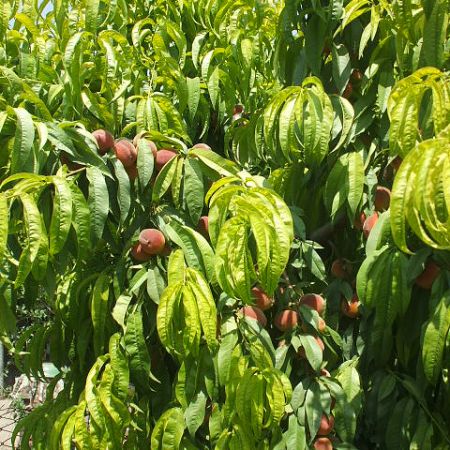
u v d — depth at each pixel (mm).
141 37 1790
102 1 1681
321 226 1759
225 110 1807
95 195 1226
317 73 1538
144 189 1400
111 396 1275
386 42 1512
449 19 1452
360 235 1672
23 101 1305
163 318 1193
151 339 1498
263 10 1855
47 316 2979
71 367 1642
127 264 1423
